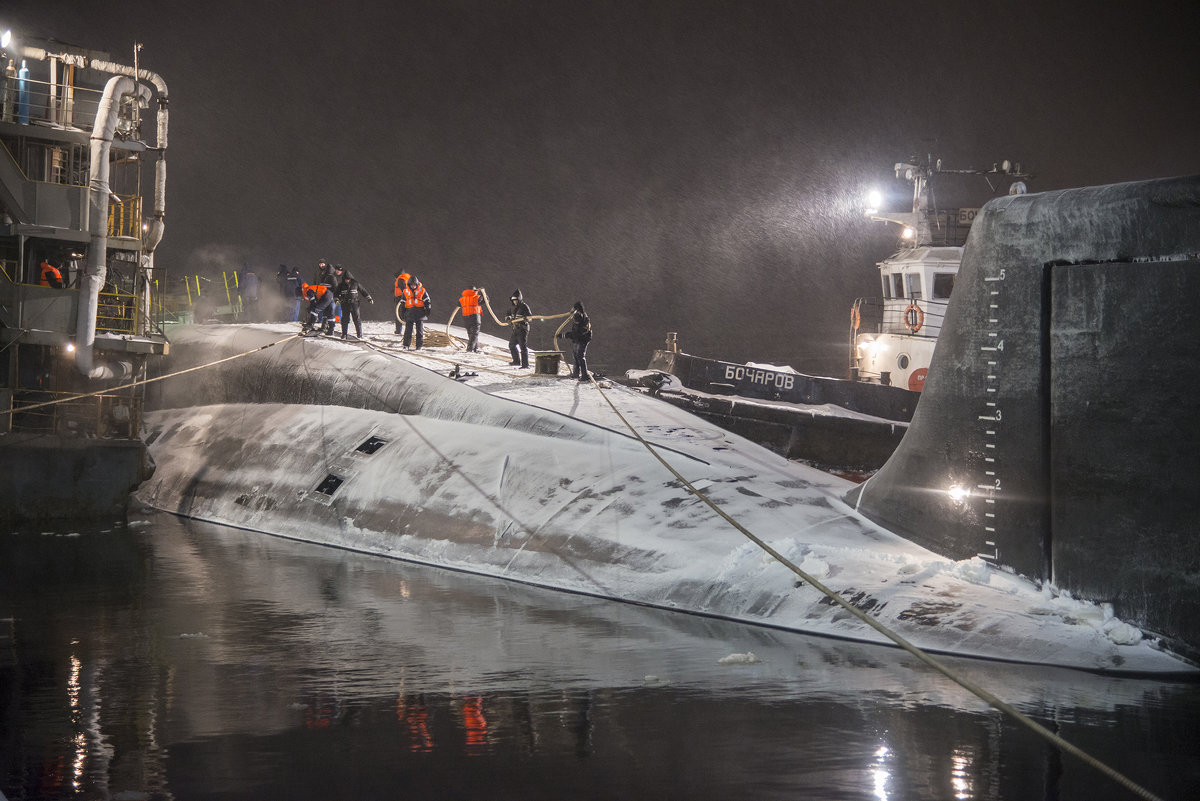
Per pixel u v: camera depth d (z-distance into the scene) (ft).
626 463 58.44
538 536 54.60
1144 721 30.45
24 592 50.42
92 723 31.50
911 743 29.32
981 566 41.52
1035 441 39.40
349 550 61.87
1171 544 35.27
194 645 40.78
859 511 49.83
